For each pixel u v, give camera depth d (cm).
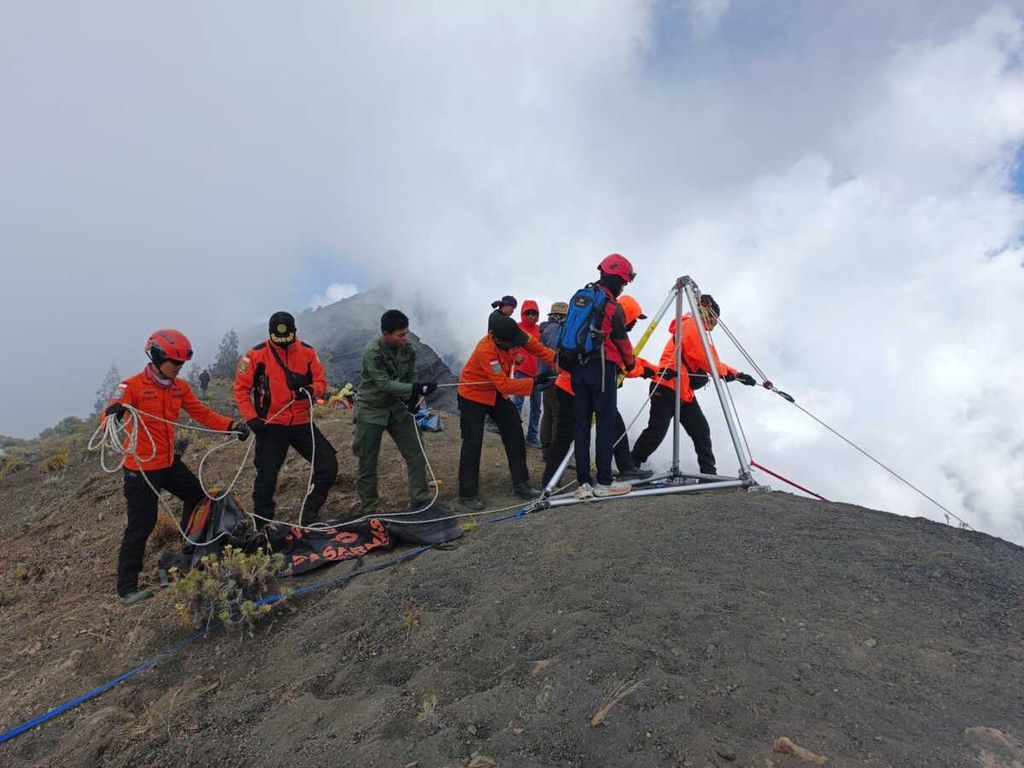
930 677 266
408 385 582
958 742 222
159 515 696
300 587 490
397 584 455
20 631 498
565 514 539
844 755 218
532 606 372
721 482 617
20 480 1227
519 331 629
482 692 295
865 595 344
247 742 313
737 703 253
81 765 327
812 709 246
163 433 522
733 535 442
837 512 491
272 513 572
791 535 435
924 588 348
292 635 419
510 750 247
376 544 539
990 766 209
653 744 235
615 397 588
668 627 319
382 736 281
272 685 369
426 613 399
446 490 732
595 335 558
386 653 367
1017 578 358
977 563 378
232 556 477
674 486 620
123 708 373
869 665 277
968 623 310
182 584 445
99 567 612
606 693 270
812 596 345
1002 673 265
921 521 468
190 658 418
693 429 708
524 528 509
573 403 644
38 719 373
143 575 568
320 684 354
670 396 706
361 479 616
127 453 495
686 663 287
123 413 513
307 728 308
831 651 288
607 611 347
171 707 363
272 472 567
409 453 616
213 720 342
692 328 699
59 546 699
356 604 438
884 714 241
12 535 807
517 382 645
